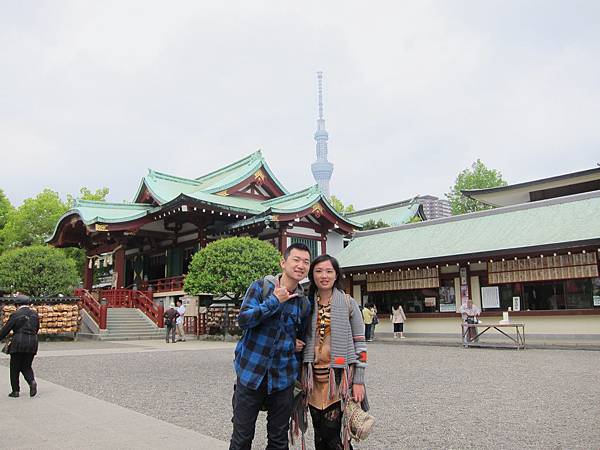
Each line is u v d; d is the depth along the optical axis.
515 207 24.72
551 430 6.20
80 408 7.84
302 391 4.03
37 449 5.59
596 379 10.28
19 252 23.58
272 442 3.78
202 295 27.78
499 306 22.70
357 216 51.94
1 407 7.94
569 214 22.05
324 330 4.04
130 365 13.67
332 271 4.09
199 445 5.72
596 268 19.70
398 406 7.87
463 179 49.19
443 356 15.90
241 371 3.74
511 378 10.68
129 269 39.09
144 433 6.28
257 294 3.84
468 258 22.53
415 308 25.59
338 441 4.00
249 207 32.09
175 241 34.16
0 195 46.59
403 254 25.95
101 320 24.17
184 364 13.89
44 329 22.61
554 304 21.14
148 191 34.81
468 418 6.94
